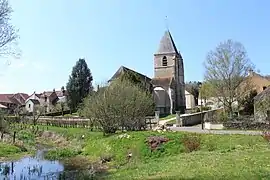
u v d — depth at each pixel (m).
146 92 45.34
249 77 57.78
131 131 33.59
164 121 52.84
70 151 31.41
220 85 56.34
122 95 37.50
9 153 31.23
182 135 27.95
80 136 39.94
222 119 44.00
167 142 26.50
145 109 38.91
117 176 16.92
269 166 14.02
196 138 26.84
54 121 57.31
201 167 15.27
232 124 39.19
